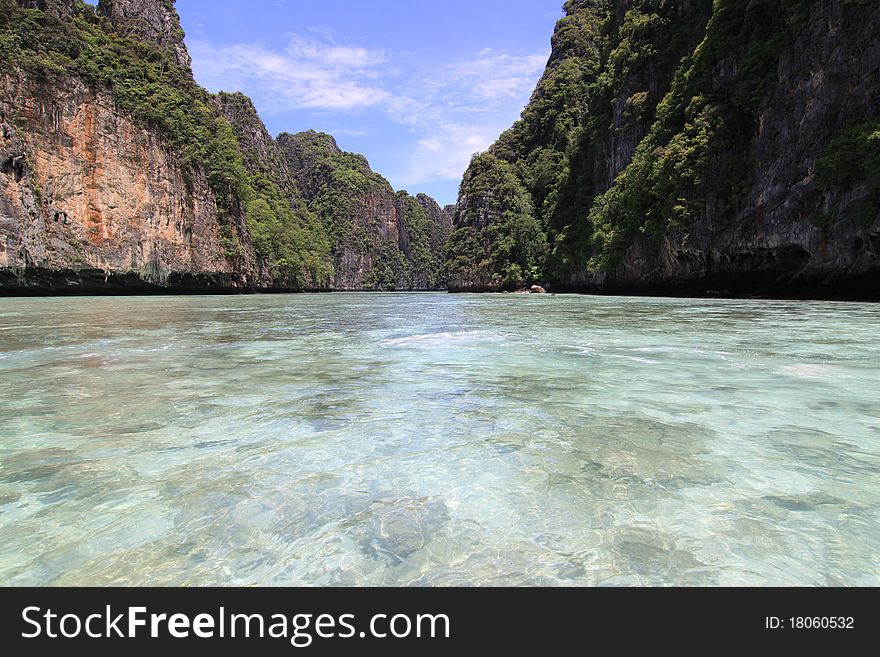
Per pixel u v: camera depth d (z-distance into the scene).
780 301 22.52
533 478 2.85
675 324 11.62
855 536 2.22
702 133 31.83
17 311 17.53
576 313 16.58
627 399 4.58
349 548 2.19
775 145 27.03
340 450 3.29
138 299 33.06
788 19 26.73
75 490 2.69
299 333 10.48
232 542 2.23
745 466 2.98
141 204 46.47
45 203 38.41
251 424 3.84
